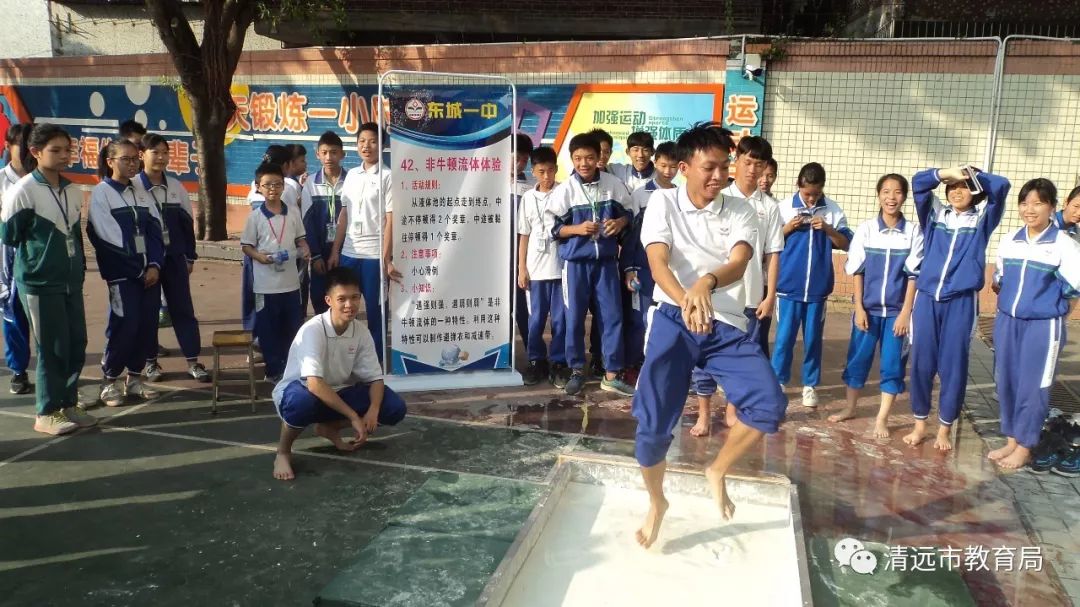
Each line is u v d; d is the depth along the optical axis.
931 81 7.93
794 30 10.86
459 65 9.55
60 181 4.55
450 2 11.18
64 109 12.88
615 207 5.39
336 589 3.10
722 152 3.25
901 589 3.19
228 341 4.96
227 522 3.64
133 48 13.76
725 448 3.40
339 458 4.38
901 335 4.73
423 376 5.57
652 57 8.66
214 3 10.01
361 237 5.61
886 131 8.12
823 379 6.07
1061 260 4.20
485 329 5.65
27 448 4.44
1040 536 3.68
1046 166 7.86
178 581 3.16
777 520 3.78
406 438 4.68
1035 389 4.32
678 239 3.39
